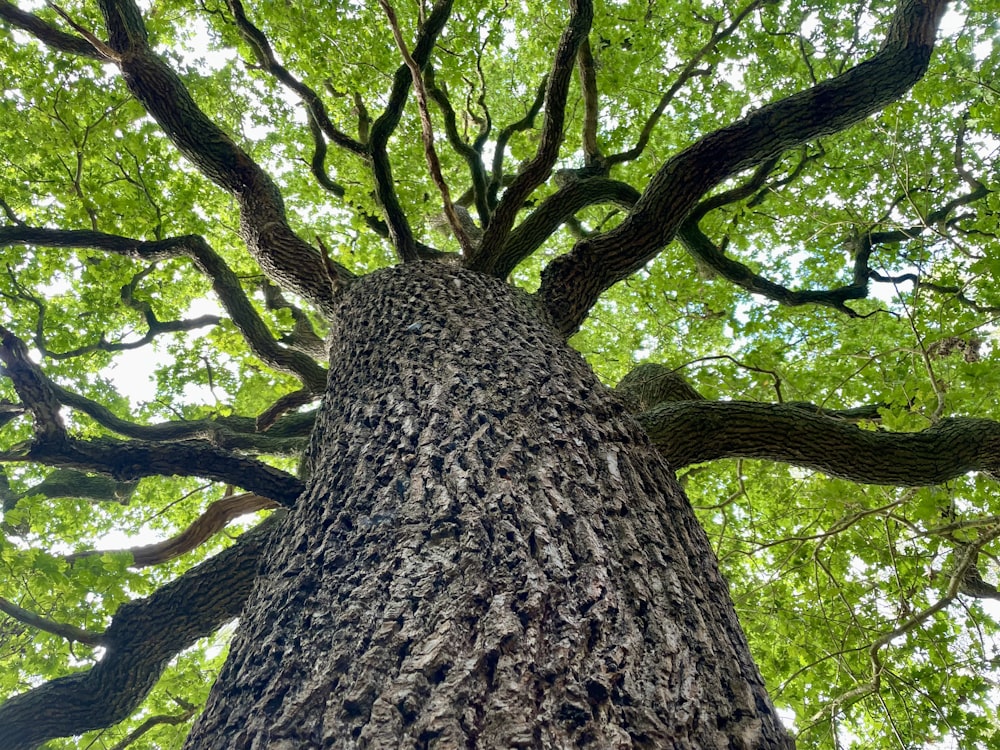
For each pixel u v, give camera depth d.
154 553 4.30
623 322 8.41
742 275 5.07
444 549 1.38
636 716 1.07
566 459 1.67
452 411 1.83
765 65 6.35
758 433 3.11
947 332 4.37
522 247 4.16
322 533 1.64
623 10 5.78
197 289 6.20
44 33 4.03
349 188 4.67
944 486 4.74
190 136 4.12
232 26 5.14
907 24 3.73
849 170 6.48
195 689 4.90
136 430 4.73
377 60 4.94
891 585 5.21
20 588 2.97
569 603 1.25
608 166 5.27
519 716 1.04
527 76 7.40
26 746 2.97
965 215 6.08
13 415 4.31
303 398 5.40
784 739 1.24
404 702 1.08
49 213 5.60
